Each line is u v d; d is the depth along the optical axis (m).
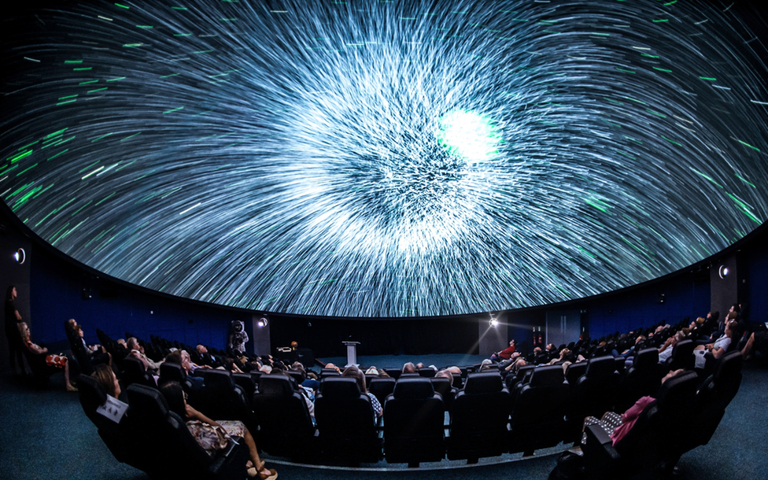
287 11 13.65
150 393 2.26
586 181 14.92
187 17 12.12
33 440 4.01
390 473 3.38
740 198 10.58
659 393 2.27
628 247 14.41
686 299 13.19
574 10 13.15
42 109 8.80
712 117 11.19
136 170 11.73
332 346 18.66
